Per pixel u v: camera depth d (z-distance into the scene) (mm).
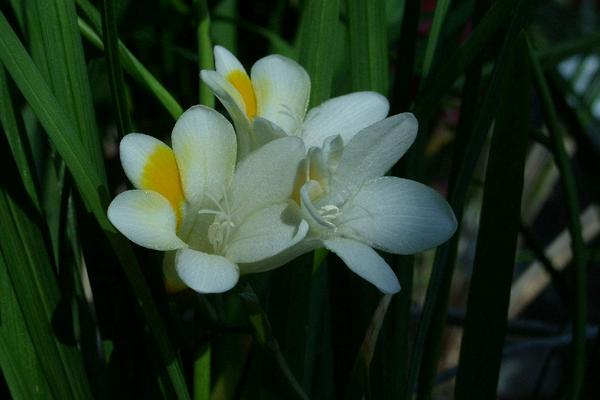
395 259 478
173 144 389
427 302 456
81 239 439
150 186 383
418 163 470
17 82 386
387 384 474
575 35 812
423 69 470
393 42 581
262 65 419
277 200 393
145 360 458
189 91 680
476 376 461
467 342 460
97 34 451
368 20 458
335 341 481
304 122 420
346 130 417
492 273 451
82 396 433
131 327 453
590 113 727
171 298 404
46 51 416
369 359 425
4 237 411
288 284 466
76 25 418
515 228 445
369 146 394
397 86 481
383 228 392
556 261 789
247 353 479
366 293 471
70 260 445
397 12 587
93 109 423
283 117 417
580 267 485
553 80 573
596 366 520
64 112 407
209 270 372
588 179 596
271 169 391
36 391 420
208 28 438
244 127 402
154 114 669
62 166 458
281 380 399
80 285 463
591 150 585
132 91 655
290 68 420
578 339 486
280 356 397
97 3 568
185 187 390
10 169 416
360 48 460
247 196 393
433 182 870
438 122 734
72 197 436
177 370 406
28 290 416
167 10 660
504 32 500
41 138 498
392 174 475
